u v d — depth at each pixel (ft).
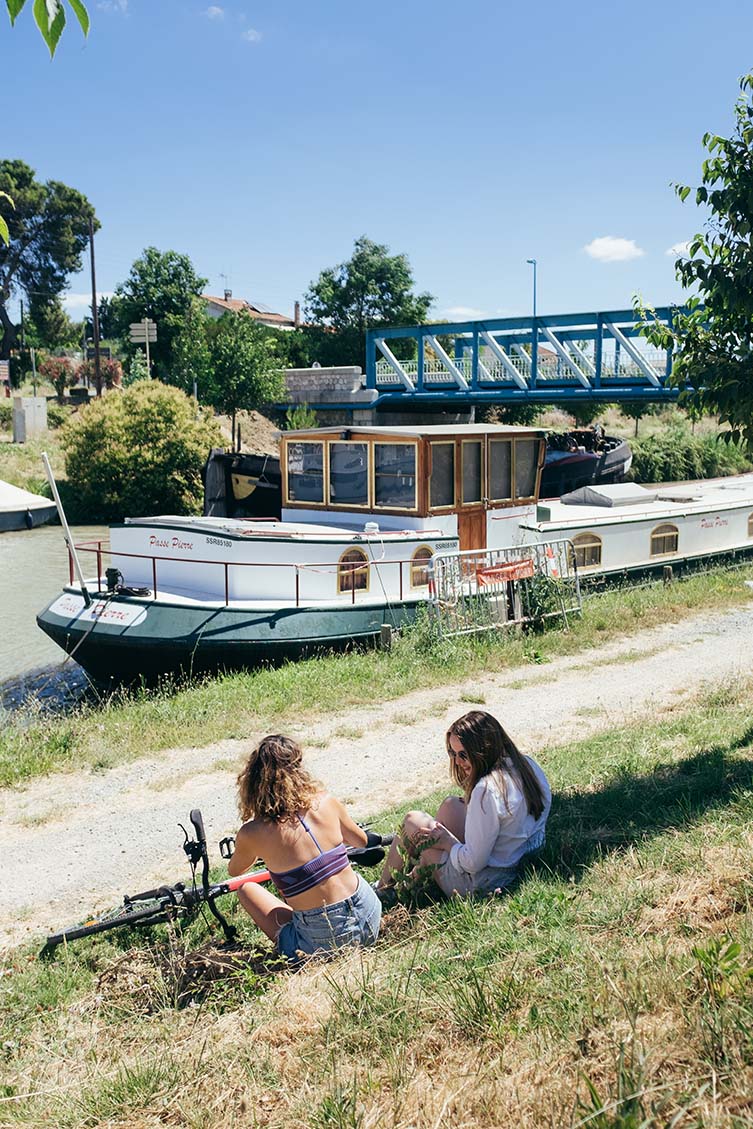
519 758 15.84
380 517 49.37
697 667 41.39
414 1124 8.94
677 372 25.34
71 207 251.39
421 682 39.19
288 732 32.94
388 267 218.38
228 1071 10.57
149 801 26.91
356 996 11.79
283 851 13.70
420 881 15.60
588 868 15.38
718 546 68.69
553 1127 8.28
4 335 248.52
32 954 16.61
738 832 16.16
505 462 52.42
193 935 16.10
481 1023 10.60
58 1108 10.46
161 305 198.59
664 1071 8.84
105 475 112.78
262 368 157.07
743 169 23.41
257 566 42.88
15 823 25.46
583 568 58.18
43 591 67.00
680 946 11.60
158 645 39.68
